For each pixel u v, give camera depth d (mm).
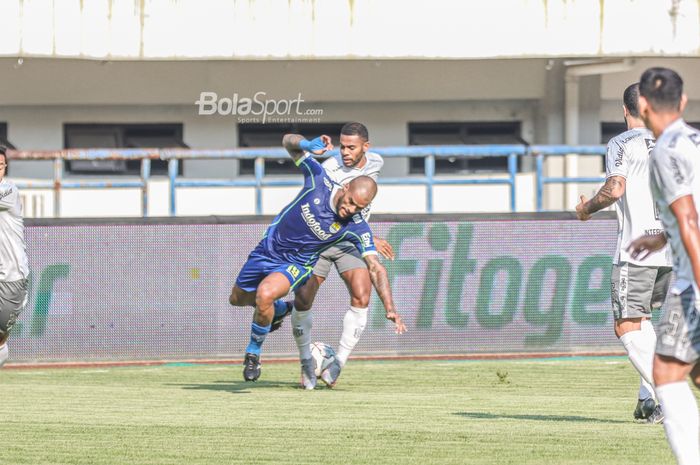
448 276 39875
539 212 40188
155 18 56844
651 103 15648
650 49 59312
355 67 64562
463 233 39906
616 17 59125
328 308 39375
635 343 23312
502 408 26250
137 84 63969
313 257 28609
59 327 38625
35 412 25672
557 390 30516
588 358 39469
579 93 66688
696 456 15539
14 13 55625
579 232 40250
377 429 22531
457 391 30281
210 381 33500
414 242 39719
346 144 30406
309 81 64750
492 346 40000
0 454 19875
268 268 28609
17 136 65250
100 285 38812
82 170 66125
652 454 19297
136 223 38938
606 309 40344
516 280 40062
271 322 29453
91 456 19656
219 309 39188
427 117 67875
